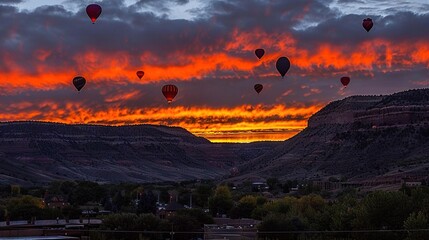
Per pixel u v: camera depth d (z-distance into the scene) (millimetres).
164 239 101000
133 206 169625
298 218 98250
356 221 84875
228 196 153875
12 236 79000
